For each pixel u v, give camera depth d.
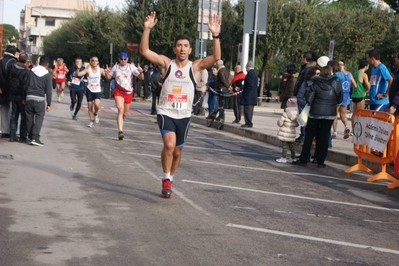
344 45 40.81
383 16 40.97
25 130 12.84
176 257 5.54
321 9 47.19
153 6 40.00
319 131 11.92
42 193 7.97
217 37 7.61
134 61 48.19
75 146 12.55
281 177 10.45
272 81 54.56
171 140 7.64
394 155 10.32
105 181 8.99
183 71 7.65
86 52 63.44
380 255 6.10
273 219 7.27
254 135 16.91
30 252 5.50
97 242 5.89
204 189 8.84
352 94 15.35
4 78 12.72
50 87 12.36
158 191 8.47
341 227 7.15
